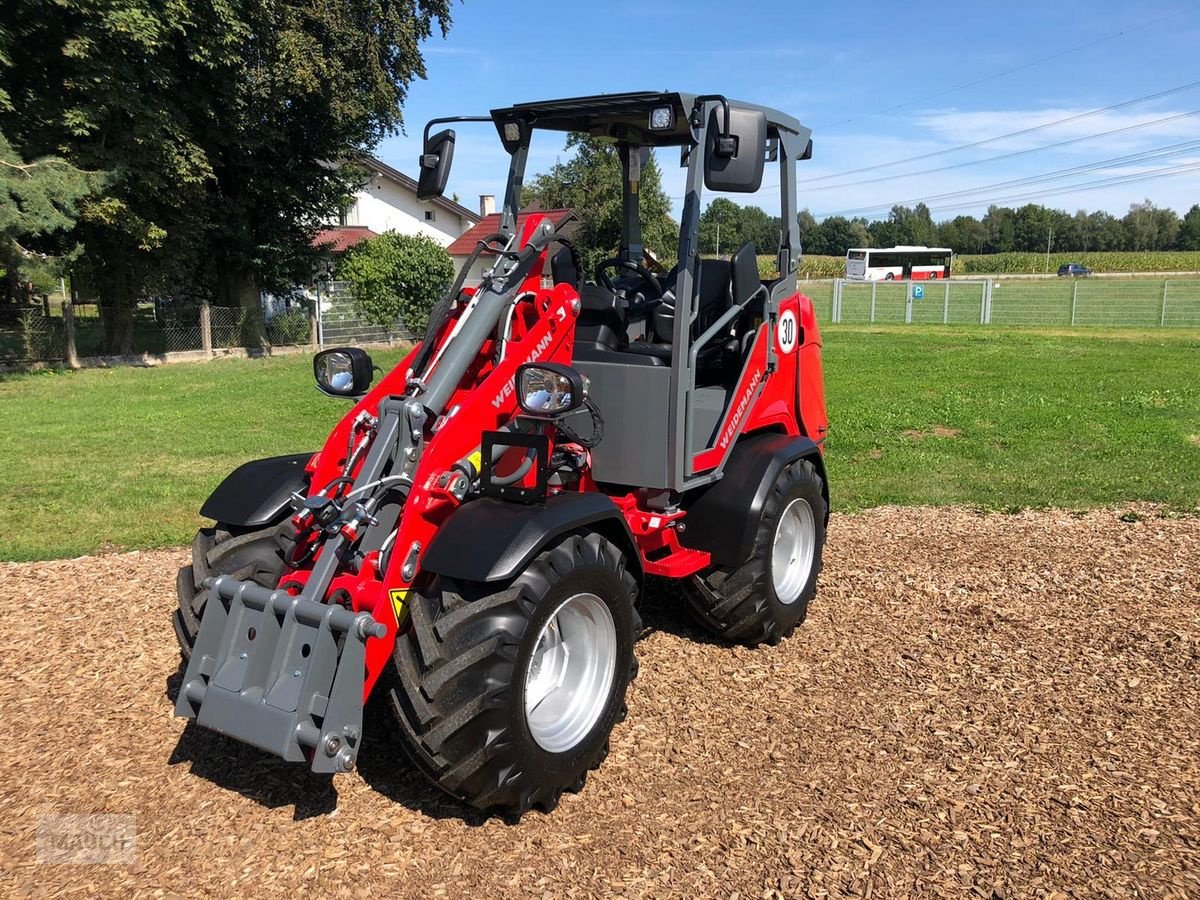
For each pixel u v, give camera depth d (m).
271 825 3.36
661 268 5.47
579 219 4.42
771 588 4.80
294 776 3.68
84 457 9.63
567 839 3.30
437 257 26.33
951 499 8.13
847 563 6.42
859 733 4.06
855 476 9.03
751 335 4.86
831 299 41.59
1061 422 11.71
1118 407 12.88
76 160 17.44
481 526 3.24
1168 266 81.38
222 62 19.23
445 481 3.46
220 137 20.98
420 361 3.71
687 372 4.16
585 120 4.57
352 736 3.03
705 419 4.63
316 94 22.28
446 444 3.50
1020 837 3.29
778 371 5.14
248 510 3.87
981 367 18.33
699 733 4.06
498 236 4.04
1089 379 16.11
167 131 18.77
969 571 6.23
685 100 3.94
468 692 3.11
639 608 5.54
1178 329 30.41
